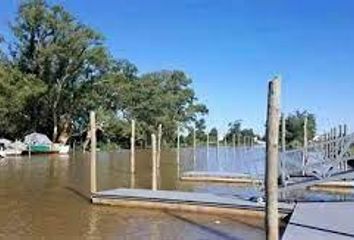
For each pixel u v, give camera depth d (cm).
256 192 2886
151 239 1673
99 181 3562
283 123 3566
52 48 7369
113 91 8431
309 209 1869
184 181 3634
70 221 1986
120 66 8888
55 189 3027
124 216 2069
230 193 2852
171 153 8694
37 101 7600
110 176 3950
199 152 9112
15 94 6856
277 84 1162
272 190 1184
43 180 3569
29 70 7688
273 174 1182
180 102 11625
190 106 12038
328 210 1847
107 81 8131
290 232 1482
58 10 7462
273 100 1165
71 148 8462
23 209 2275
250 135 12056
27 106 7575
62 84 7769
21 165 4997
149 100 9869
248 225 1875
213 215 2066
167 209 2186
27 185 3241
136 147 9725
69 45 7475
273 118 1170
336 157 2378
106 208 2269
